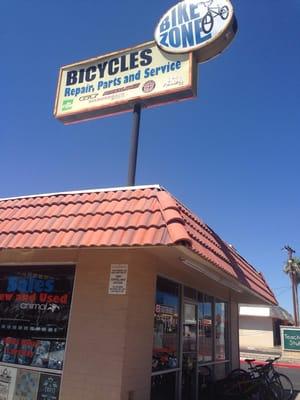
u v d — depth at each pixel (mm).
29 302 7664
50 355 7113
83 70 10422
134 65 9758
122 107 9773
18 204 7703
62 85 10594
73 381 6637
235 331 14688
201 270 7891
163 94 9156
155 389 7844
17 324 7637
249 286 10000
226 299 13758
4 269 8125
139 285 7086
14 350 7477
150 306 7441
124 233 6059
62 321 7227
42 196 7695
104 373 6492
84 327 6867
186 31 9289
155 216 6195
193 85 9023
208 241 7559
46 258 7680
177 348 9062
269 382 11164
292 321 58250
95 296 6969
